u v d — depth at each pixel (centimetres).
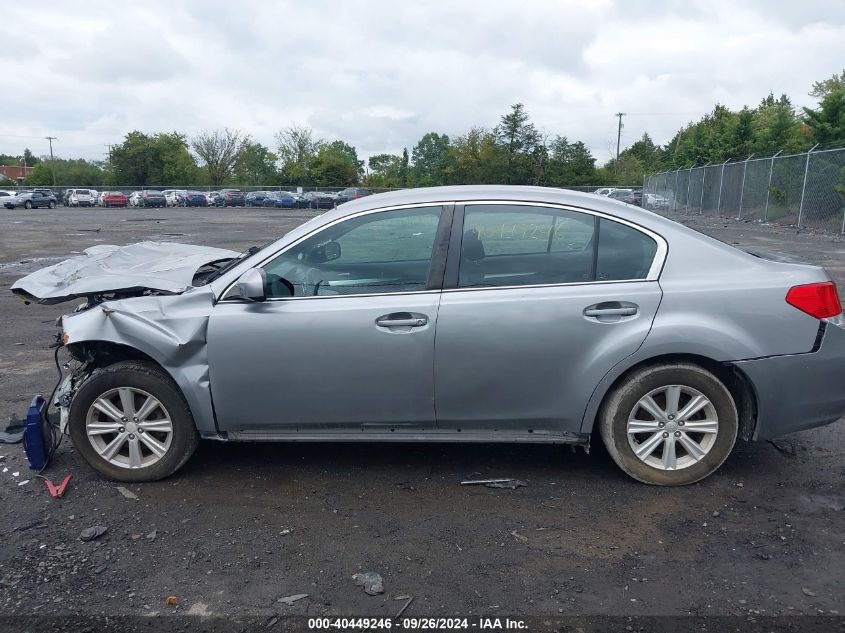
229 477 412
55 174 9919
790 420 378
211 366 383
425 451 448
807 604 284
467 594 294
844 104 2620
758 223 2622
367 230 387
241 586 302
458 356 371
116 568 317
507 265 379
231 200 6006
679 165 5156
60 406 425
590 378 371
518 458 435
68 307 991
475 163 5716
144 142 8544
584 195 389
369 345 373
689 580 302
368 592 296
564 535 341
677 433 383
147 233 2562
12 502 382
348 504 377
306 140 8562
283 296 384
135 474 403
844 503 370
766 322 366
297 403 385
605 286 372
